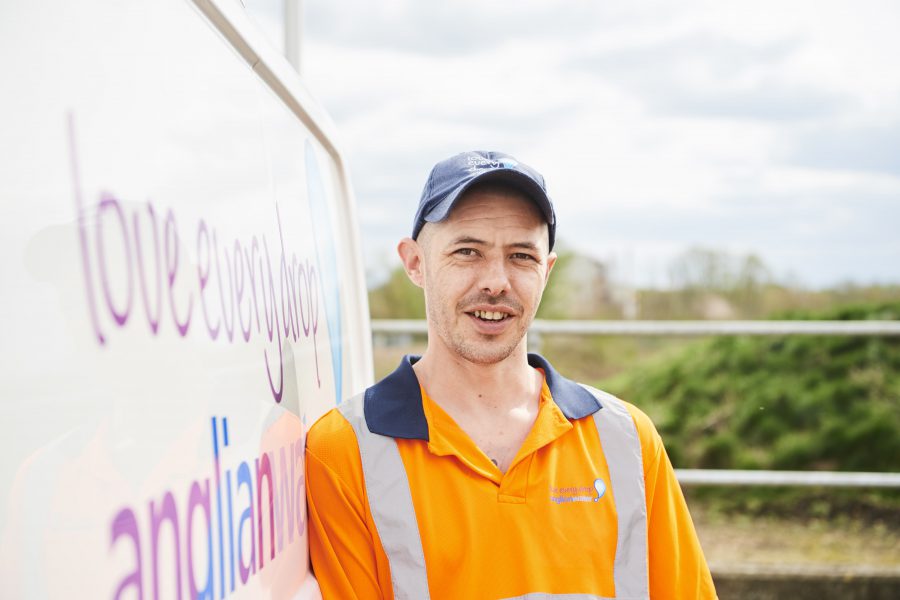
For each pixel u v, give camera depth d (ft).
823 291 35.73
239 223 3.88
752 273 37.11
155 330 2.90
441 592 5.14
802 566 14.69
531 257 5.50
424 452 5.31
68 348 2.41
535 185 5.38
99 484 2.52
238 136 4.02
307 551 5.08
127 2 2.91
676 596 5.73
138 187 2.85
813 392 22.24
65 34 2.49
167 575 2.91
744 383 23.31
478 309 5.40
